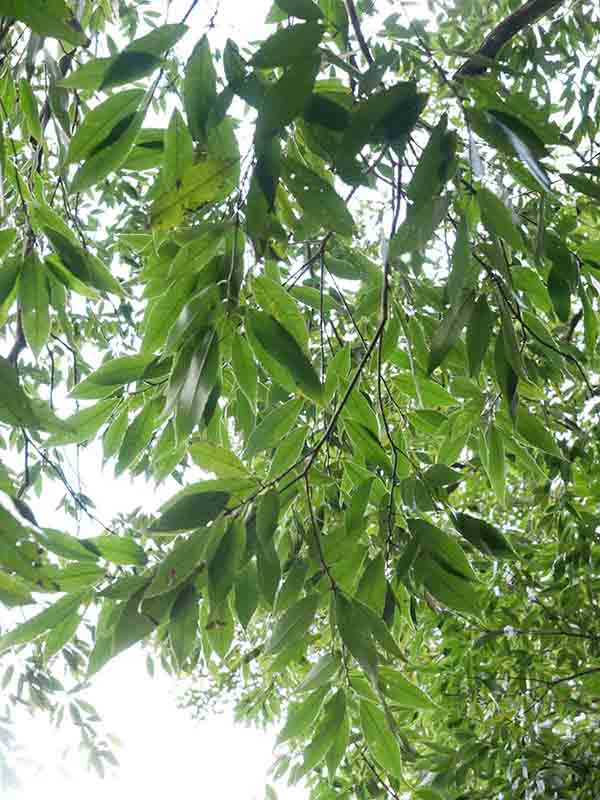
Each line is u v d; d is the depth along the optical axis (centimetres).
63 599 114
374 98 91
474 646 350
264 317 106
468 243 96
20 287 128
